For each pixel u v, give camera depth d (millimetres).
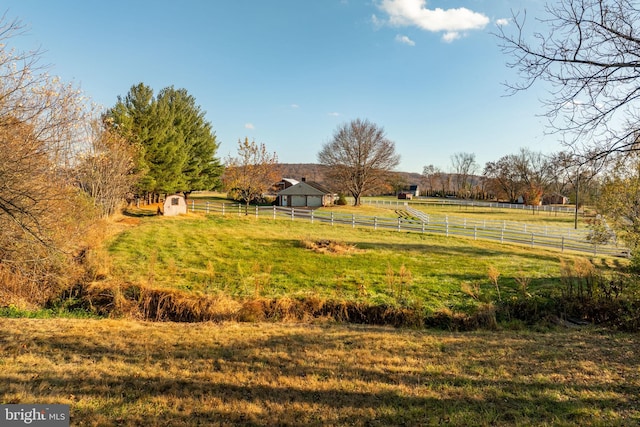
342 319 10859
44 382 5301
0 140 7824
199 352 7004
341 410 4906
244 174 34031
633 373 6145
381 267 15930
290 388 5574
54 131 9141
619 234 13078
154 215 31344
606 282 11234
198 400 5066
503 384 5785
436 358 7055
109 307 10820
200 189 46562
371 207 57594
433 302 11500
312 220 31469
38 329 7875
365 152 57031
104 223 20156
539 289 12453
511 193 83500
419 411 4887
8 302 10062
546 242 24125
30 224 9117
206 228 25312
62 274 11266
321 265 16016
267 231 25406
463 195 101688
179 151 37031
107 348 6992
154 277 12742
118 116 30141
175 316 10742
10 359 6090
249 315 10555
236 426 4465
